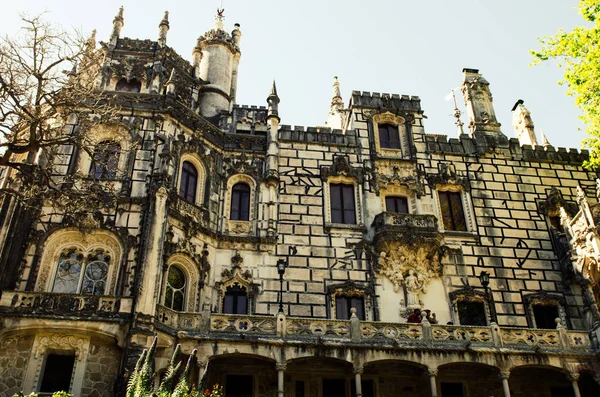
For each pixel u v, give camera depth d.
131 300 25.12
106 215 27.91
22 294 24.41
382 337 27.25
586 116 29.61
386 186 35.81
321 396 28.00
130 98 32.00
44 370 24.25
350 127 38.88
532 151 39.00
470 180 37.09
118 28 36.41
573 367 27.97
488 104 40.94
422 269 32.72
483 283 30.50
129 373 23.12
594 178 38.53
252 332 26.45
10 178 26.66
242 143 35.41
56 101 24.77
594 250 30.72
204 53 40.72
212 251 31.11
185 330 25.95
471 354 27.38
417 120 38.94
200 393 17.62
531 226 35.81
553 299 32.94
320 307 30.84
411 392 28.78
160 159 29.89
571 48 29.08
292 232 33.00
